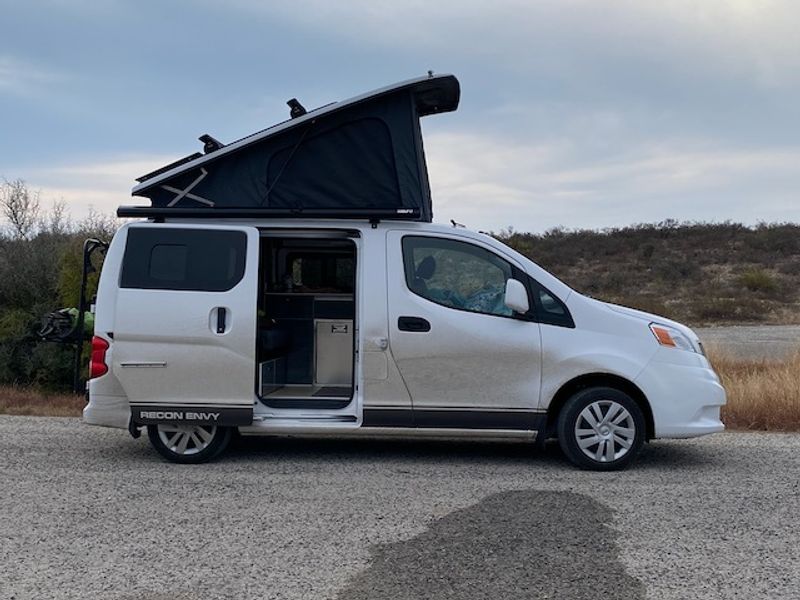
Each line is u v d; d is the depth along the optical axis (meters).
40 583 4.64
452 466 7.54
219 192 7.65
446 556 5.09
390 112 7.63
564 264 46.03
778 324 28.25
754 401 10.30
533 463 7.69
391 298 7.38
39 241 16.34
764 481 7.02
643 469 7.45
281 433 7.59
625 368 7.27
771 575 4.82
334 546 5.27
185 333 7.26
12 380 14.52
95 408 7.45
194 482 6.86
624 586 4.64
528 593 4.53
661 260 44.44
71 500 6.29
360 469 7.38
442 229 7.54
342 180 7.65
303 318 8.39
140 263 7.38
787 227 50.03
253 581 4.68
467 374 7.30
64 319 8.84
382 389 7.35
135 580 4.69
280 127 7.56
